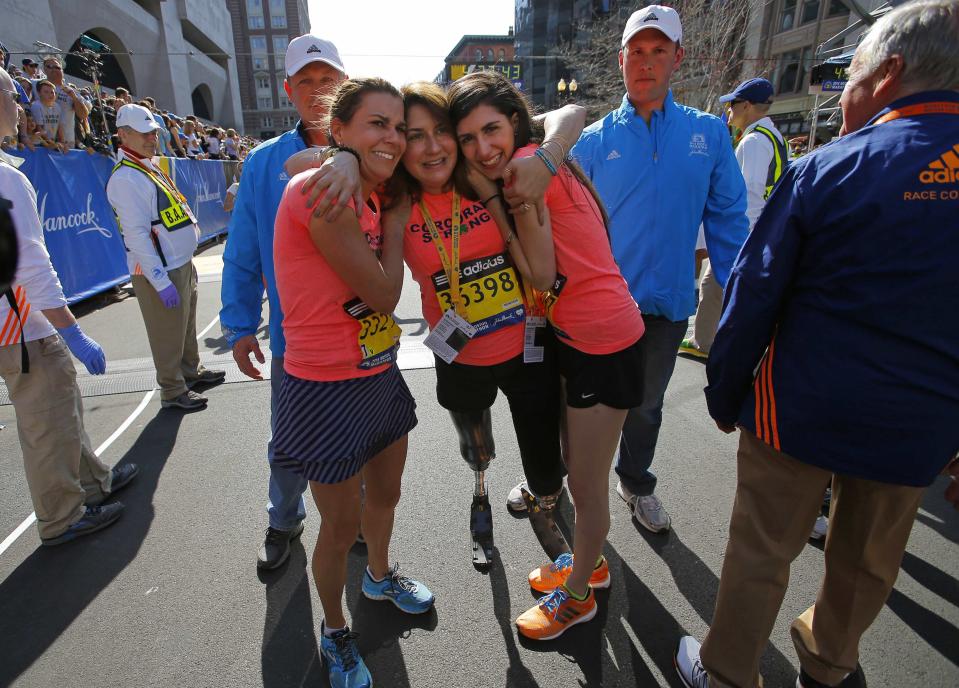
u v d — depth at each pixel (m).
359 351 1.58
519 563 2.41
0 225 0.53
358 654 1.88
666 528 2.56
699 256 4.65
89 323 6.38
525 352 1.84
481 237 1.71
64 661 1.96
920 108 1.24
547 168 1.46
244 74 76.12
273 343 2.27
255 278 2.29
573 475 1.87
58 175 6.42
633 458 2.56
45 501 2.51
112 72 29.08
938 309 1.22
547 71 49.97
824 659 1.71
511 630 2.06
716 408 1.60
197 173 11.43
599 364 1.73
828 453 1.33
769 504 1.49
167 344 3.94
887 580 1.57
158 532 2.66
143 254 3.62
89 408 4.11
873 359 1.26
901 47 1.25
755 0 21.33
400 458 1.90
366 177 1.48
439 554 2.46
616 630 2.05
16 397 2.42
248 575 2.37
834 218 1.26
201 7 37.75
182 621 2.13
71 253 6.57
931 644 1.97
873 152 1.24
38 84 7.22
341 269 1.42
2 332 2.27
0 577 2.38
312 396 1.59
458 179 1.63
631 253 2.34
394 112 1.43
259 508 2.85
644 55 2.19
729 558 1.58
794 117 23.28
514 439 3.48
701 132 2.31
